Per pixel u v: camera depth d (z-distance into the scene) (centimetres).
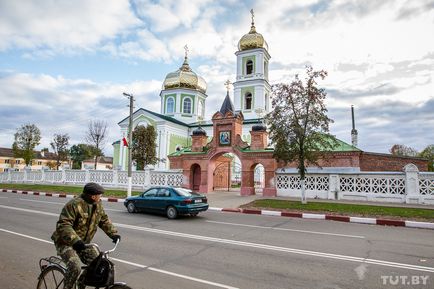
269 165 2189
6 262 609
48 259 402
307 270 591
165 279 528
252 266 611
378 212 1406
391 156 2578
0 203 1712
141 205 1399
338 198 1977
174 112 5009
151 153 3409
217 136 2428
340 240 885
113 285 342
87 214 381
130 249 735
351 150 2394
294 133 1773
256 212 1546
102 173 2947
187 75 5059
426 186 1761
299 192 2105
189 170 2506
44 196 2297
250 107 4781
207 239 862
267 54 4862
